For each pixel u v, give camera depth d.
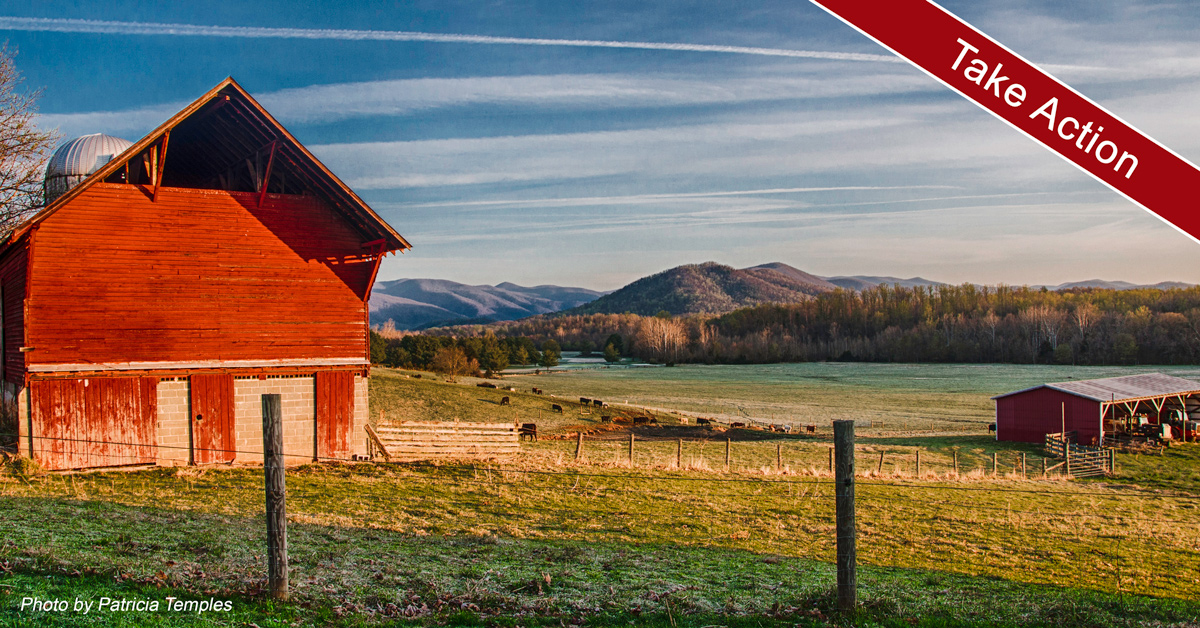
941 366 162.38
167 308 23.36
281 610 8.65
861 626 9.13
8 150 35.56
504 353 137.00
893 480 29.17
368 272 26.67
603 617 9.49
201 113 23.92
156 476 21.14
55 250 21.88
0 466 20.25
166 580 9.57
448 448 27.56
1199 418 61.53
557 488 22.12
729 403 91.44
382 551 12.85
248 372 24.53
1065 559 16.66
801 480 27.56
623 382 125.88
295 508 17.23
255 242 24.88
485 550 13.63
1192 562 17.03
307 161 24.59
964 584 13.34
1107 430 52.41
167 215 23.52
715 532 17.33
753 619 9.48
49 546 10.92
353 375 26.33
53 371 21.59
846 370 158.12
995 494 26.86
